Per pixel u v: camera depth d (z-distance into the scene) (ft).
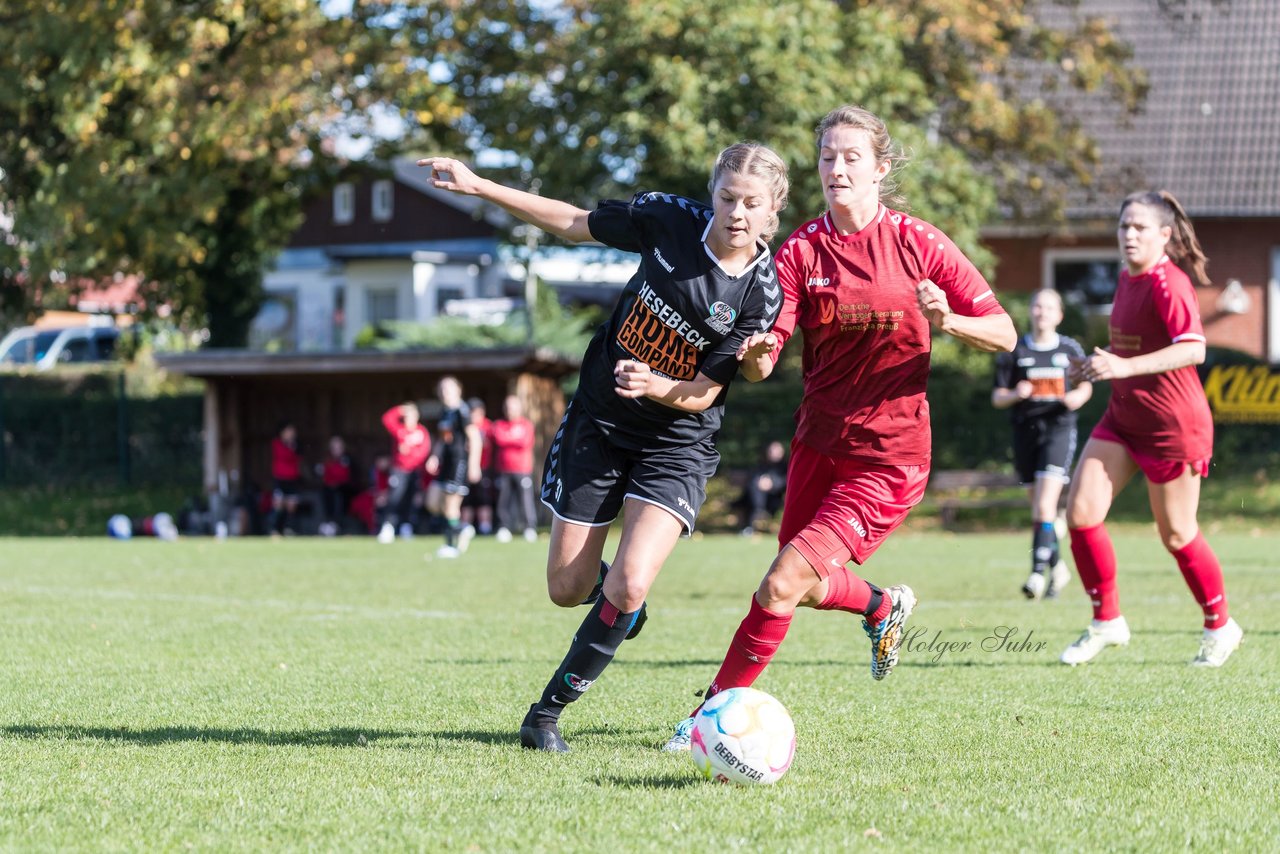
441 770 31.01
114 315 206.28
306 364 162.71
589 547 33.76
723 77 147.54
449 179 33.63
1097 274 219.82
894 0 163.73
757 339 31.07
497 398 168.66
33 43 154.20
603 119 151.74
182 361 166.09
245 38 161.58
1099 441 49.11
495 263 299.17
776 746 29.45
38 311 186.39
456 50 168.55
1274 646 53.57
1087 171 192.44
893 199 34.58
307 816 26.73
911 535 151.84
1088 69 185.88
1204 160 215.72
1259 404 174.91
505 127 165.68
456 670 47.21
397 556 115.14
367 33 163.63
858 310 32.96
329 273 314.35
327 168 196.75
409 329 203.31
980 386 176.45
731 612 69.46
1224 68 224.33
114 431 195.00
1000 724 36.70
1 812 27.07
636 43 148.25
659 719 37.96
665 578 92.32
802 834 25.45
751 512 157.58
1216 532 149.89
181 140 154.51
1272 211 209.46
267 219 199.93
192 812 27.07
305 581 88.22
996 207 191.42
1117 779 30.07
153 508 180.86
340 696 41.57
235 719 37.65
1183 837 25.26
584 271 198.08
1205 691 42.24
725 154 31.01
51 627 60.49
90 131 154.61
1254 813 27.12
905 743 34.17
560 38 164.35
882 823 26.27
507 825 26.00
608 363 33.24
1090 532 48.57
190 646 53.93
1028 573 94.32
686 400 31.83
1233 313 214.69
